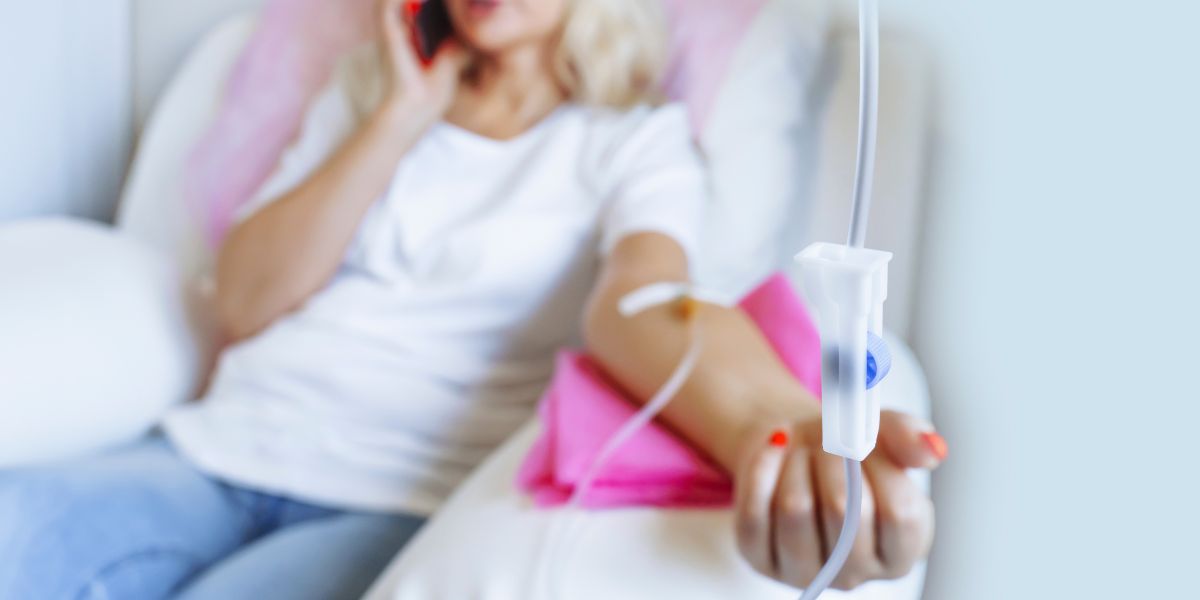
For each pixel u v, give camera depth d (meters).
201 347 1.17
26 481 0.92
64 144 1.39
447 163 1.11
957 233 1.22
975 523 1.26
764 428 0.70
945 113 1.20
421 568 0.69
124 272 1.12
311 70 1.25
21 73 1.30
